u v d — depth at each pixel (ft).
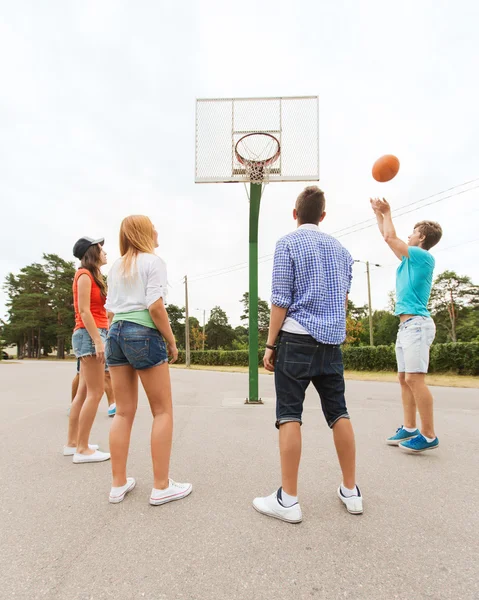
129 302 7.30
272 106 20.95
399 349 10.85
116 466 7.21
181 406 18.03
